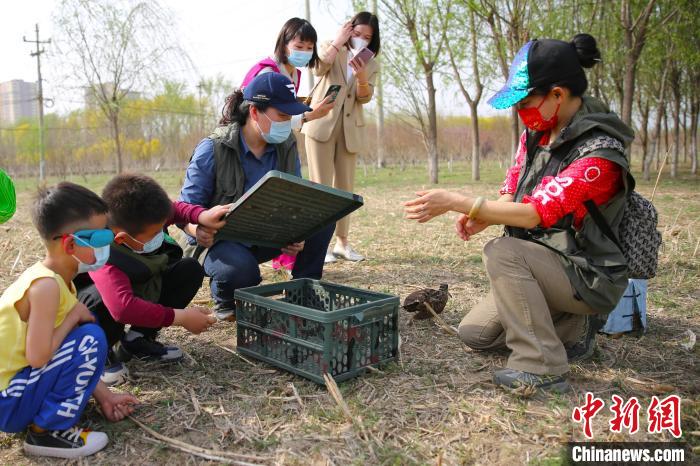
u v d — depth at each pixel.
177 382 2.76
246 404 2.54
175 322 2.65
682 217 7.83
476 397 2.60
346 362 2.76
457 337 3.40
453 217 8.42
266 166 3.64
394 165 29.47
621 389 2.69
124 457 2.16
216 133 3.52
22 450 2.22
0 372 2.09
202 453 2.17
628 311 3.34
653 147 15.37
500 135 30.39
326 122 5.10
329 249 5.98
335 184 5.44
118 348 2.98
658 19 12.60
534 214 2.56
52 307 2.06
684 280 4.54
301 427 2.35
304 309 2.69
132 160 27.69
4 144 30.53
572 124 2.59
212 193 3.54
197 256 3.54
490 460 2.12
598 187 2.52
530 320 2.64
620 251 2.63
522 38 12.38
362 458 2.12
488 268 2.71
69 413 2.17
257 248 3.76
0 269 5.12
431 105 15.44
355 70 4.92
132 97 18.44
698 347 3.22
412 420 2.40
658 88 18.89
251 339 3.07
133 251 2.63
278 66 4.44
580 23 14.12
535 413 2.44
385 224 7.87
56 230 2.10
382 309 2.87
